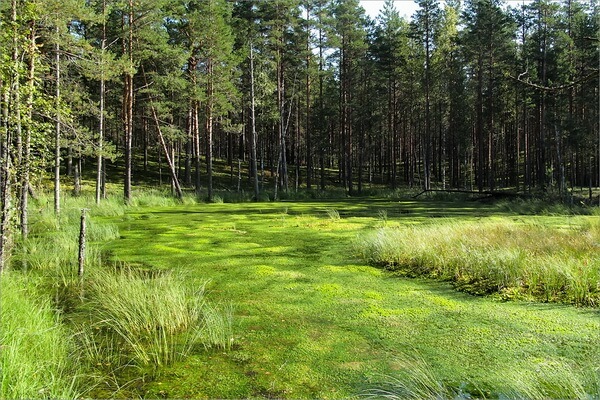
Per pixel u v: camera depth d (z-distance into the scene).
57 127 11.60
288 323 4.65
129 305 4.67
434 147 39.56
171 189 24.61
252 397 3.16
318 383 3.36
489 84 28.67
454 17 37.00
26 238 8.82
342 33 28.86
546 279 5.69
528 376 3.35
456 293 5.67
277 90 28.05
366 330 4.43
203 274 6.72
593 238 7.73
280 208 17.78
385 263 7.34
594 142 21.75
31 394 2.79
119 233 10.73
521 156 41.75
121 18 18.47
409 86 32.81
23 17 7.16
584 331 4.29
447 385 3.26
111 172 29.75
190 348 3.97
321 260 7.69
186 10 21.81
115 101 25.39
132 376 3.49
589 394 2.96
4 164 6.26
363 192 27.91
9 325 3.67
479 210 16.52
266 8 24.98
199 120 29.56
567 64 23.50
